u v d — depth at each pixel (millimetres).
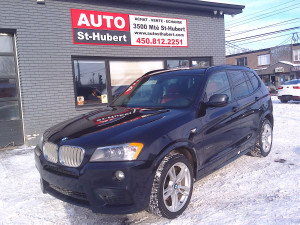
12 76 6820
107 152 2643
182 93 3705
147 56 8617
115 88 8289
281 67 37562
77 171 2711
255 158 4984
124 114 3438
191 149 3156
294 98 15414
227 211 3049
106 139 2734
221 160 3721
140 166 2625
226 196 3455
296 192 3410
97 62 7922
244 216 2902
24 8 6660
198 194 3570
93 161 2656
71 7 7250
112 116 3422
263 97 4996
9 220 3168
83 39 7469
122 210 2633
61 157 2898
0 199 3760
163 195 2818
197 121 3295
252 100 4574
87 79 7781
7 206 3539
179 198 3137
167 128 2957
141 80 4570
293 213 2875
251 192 3520
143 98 4062
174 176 2965
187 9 9312
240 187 3703
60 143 2932
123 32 8109
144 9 8445
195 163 3268
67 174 2840
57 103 7176
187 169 3115
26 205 3553
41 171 3139
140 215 3123
